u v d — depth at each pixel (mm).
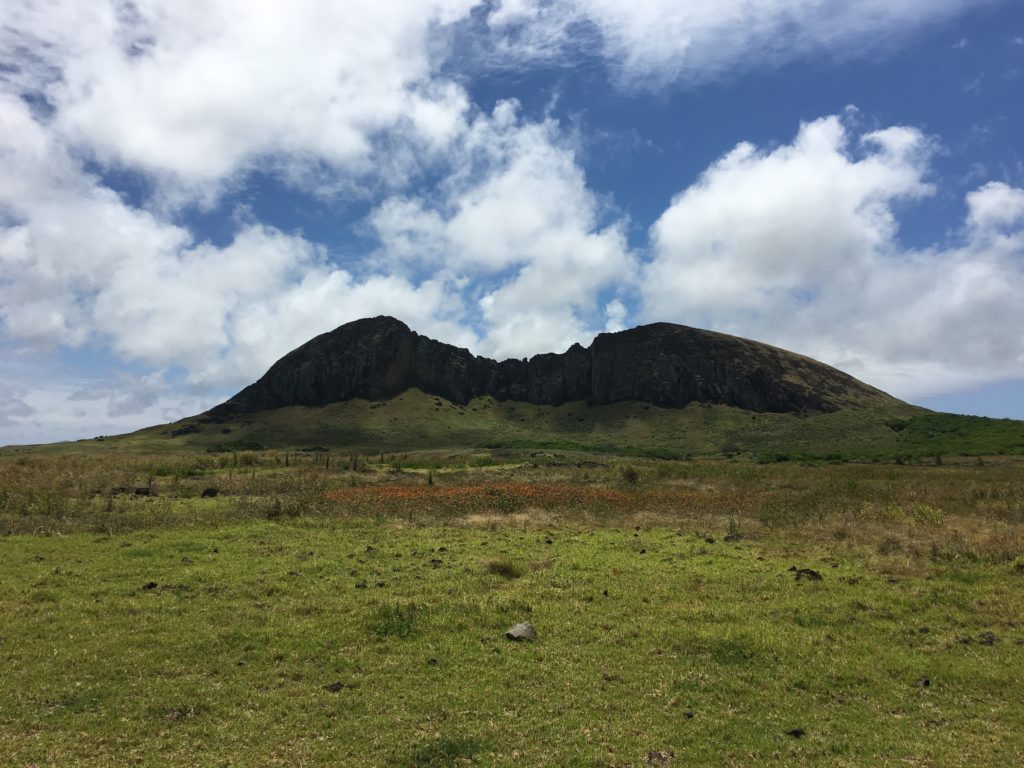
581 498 29750
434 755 7184
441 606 12398
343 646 10430
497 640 10828
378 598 12844
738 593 13695
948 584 14227
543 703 8523
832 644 10750
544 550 18266
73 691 8539
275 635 10773
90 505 25328
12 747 7105
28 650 9852
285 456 68750
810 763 7152
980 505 26500
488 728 7824
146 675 9156
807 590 13852
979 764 7117
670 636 11047
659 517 25172
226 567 15297
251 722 7879
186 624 11188
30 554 16438
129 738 7414
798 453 95312
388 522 23125
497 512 26344
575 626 11508
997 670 9641
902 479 42094
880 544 18453
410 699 8586
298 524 22297
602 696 8766
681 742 7602
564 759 7141
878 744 7586
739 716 8305
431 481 41062
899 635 11211
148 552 16922
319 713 8172
